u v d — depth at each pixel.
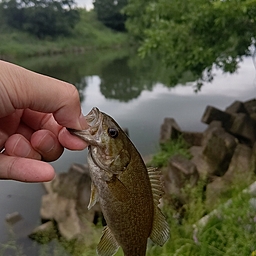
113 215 0.18
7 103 0.16
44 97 0.16
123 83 1.95
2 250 0.53
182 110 1.28
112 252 0.18
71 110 0.17
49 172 0.18
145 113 1.30
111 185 0.18
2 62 0.16
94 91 1.76
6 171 0.18
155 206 0.18
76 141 0.18
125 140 0.18
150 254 0.36
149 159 0.83
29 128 0.20
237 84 1.54
